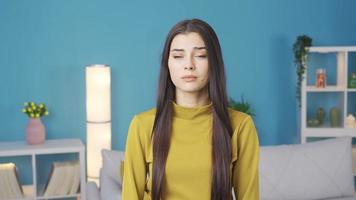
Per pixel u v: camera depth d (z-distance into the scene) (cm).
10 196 361
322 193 299
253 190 115
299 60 399
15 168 362
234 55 430
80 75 407
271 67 436
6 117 397
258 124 442
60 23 400
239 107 405
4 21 390
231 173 115
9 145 373
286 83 439
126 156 118
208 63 108
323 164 302
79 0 402
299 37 399
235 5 427
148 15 414
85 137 414
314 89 399
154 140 113
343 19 439
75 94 409
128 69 415
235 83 433
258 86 436
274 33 434
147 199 118
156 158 112
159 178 111
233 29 428
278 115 442
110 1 407
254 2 429
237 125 114
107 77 378
